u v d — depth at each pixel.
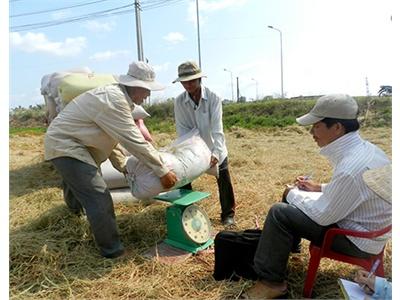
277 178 5.31
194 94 3.43
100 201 2.78
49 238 3.11
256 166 6.23
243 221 3.61
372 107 14.06
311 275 2.25
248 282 2.45
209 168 3.26
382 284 1.86
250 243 2.48
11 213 3.96
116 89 2.71
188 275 2.62
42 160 6.88
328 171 5.81
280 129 12.90
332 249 2.20
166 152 3.10
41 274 2.62
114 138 2.73
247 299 2.24
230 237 2.51
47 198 4.49
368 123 12.51
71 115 2.78
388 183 1.79
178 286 2.49
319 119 2.17
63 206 3.77
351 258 2.17
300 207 2.18
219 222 3.60
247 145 8.83
